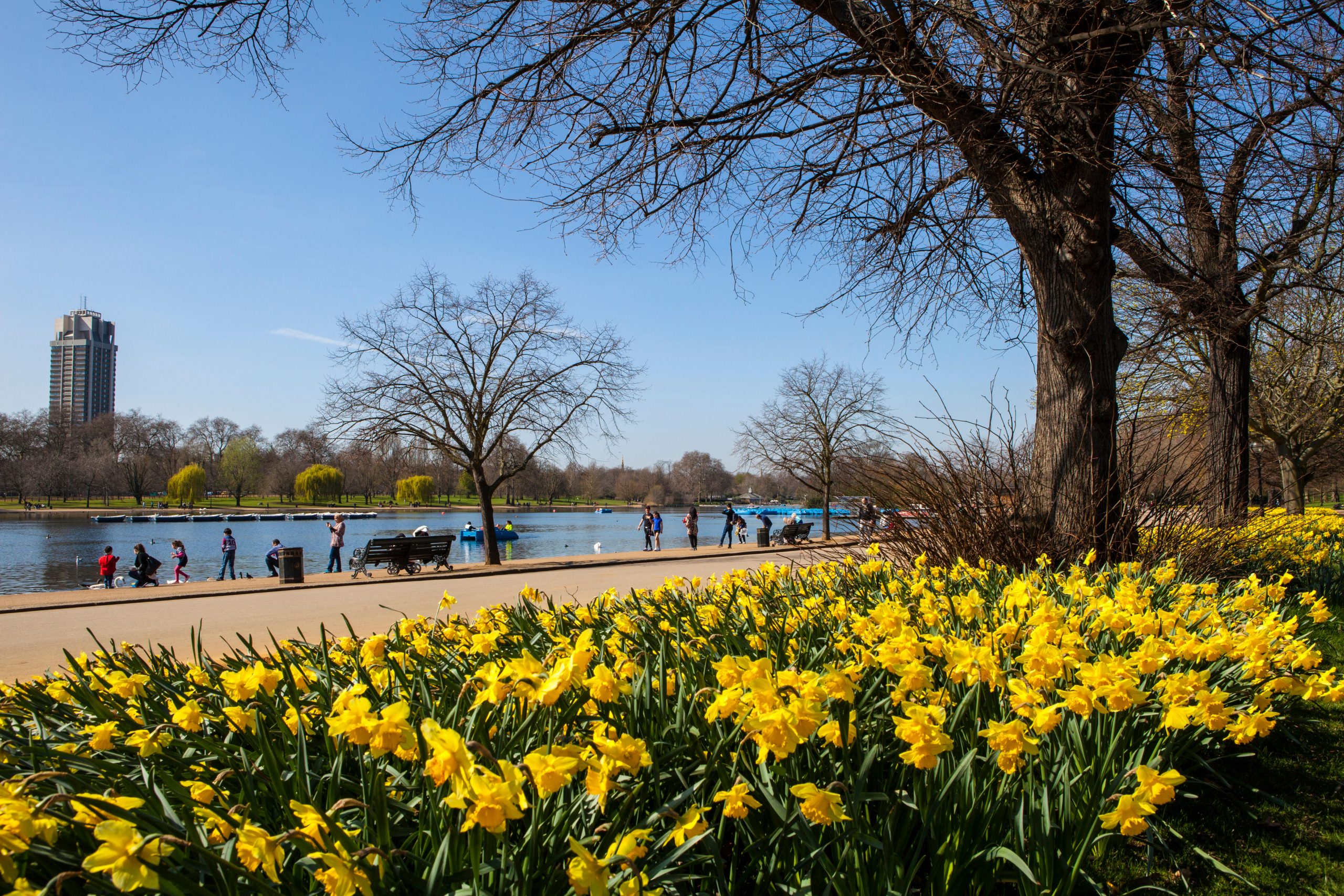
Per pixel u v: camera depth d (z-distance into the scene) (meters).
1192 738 3.12
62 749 2.59
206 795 2.09
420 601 13.27
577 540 44.66
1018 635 3.40
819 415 29.31
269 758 2.14
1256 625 3.95
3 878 1.49
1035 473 7.35
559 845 1.87
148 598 14.09
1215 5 5.62
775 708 1.99
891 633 3.00
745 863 2.35
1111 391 7.16
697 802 2.23
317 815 1.66
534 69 7.78
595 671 2.21
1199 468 7.71
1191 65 6.26
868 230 9.10
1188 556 7.01
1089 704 2.31
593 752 1.91
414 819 2.14
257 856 1.60
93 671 3.56
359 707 1.86
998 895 2.50
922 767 2.10
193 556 33.78
